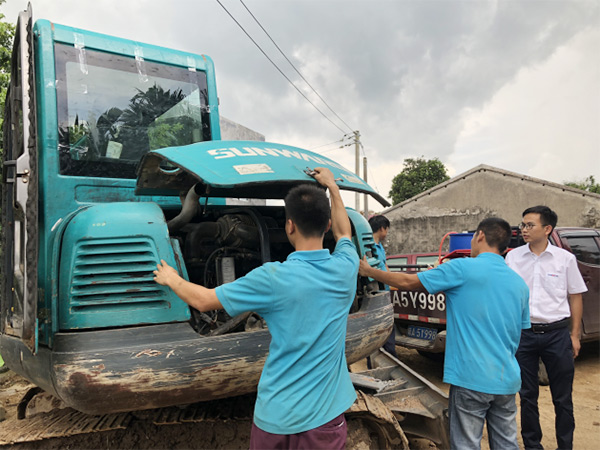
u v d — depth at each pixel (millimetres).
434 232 20141
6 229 2902
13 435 2490
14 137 2617
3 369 5305
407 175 29969
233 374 2143
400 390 3381
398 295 5445
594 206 16562
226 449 2561
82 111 2965
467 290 2510
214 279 2832
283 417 1653
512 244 5562
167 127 3412
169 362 2021
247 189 2643
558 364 3172
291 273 1728
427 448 3523
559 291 3219
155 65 3445
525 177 18016
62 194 2727
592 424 4023
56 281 2068
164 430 2627
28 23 2160
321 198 1879
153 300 2102
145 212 2248
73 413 2744
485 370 2387
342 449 1745
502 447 2467
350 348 2594
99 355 1945
